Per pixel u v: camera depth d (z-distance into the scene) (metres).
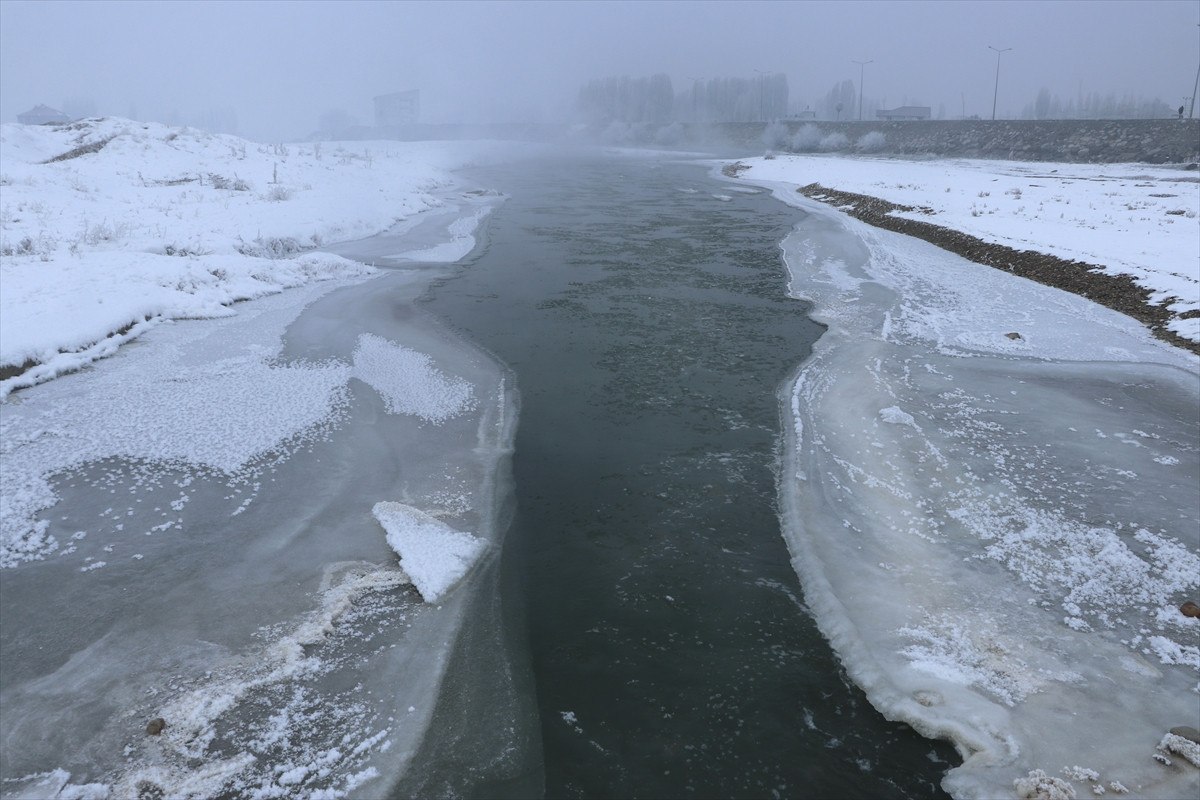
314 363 10.87
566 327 12.95
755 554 6.59
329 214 22.08
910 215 23.94
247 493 7.34
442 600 5.90
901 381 10.51
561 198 32.12
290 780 4.27
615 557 6.54
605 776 4.41
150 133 31.38
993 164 47.62
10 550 6.33
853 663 5.28
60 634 5.38
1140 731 4.67
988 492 7.51
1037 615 5.73
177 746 4.46
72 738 4.50
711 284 16.02
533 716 4.83
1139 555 6.48
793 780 4.41
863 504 7.31
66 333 10.73
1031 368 11.10
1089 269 15.70
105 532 6.62
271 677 5.02
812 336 12.62
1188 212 21.86
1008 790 4.24
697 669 5.25
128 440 8.27
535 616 5.78
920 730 4.73
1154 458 8.27
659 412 9.53
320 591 5.91
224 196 23.30
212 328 12.40
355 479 7.67
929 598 5.93
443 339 12.20
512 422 9.18
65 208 19.45
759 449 8.54
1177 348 11.88
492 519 7.07
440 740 4.61
